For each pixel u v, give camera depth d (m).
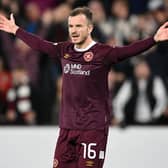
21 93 30.06
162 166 26.61
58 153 19.09
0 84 30.34
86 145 18.66
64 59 18.98
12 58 31.73
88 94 18.66
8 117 29.72
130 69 30.42
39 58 31.55
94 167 18.66
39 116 29.84
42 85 30.72
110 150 26.78
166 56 31.20
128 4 34.81
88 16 18.80
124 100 29.39
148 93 29.64
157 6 35.16
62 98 19.05
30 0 35.06
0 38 32.06
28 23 33.62
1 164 26.73
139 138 26.78
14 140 26.86
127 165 26.67
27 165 26.67
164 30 17.98
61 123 19.05
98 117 18.64
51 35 33.06
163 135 26.75
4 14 33.94
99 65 18.61
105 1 34.66
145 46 18.19
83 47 18.88
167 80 30.14
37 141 26.78
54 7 34.94
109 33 33.06
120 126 27.19
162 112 29.44
